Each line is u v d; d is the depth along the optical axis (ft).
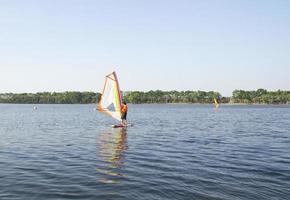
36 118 228.84
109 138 98.94
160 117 240.73
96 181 46.03
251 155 67.15
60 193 40.34
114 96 135.03
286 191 40.81
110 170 53.16
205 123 172.14
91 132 118.73
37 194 39.91
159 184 44.29
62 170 53.16
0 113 329.52
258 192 40.40
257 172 51.21
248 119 213.66
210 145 83.05
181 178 47.55
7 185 43.91
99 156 66.44
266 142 89.40
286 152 71.15
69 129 132.67
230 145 83.10
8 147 79.97
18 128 139.23
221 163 58.65
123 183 44.91
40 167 55.57
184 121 190.39
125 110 141.28
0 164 58.29
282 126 149.69
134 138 98.99
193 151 72.84
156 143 86.94
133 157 65.16
